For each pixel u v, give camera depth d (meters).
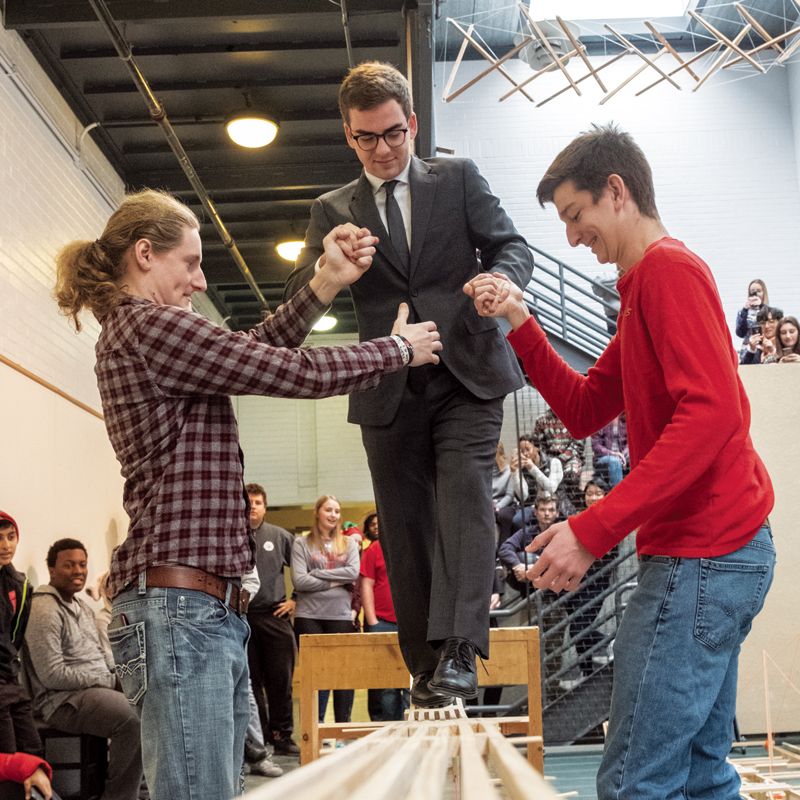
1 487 5.09
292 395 1.62
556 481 6.39
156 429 1.59
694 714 1.46
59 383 6.23
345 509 12.03
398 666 2.43
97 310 1.69
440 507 2.02
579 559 1.44
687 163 10.43
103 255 1.70
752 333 7.91
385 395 2.08
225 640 1.58
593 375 1.93
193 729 1.51
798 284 10.20
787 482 5.73
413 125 2.15
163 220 1.70
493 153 10.56
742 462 1.54
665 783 1.46
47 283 6.10
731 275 10.26
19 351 5.56
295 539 6.46
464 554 1.97
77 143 6.91
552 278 10.28
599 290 9.03
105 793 4.47
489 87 10.68
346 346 1.69
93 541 6.68
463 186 2.14
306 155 7.98
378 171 2.11
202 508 1.58
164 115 6.63
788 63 10.41
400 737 0.98
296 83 6.97
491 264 2.18
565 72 6.36
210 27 6.32
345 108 2.07
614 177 1.69
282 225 9.15
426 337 1.78
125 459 1.63
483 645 1.93
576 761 5.51
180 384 1.59
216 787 1.51
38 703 4.52
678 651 1.47
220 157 7.93
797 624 5.60
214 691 1.54
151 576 1.55
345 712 5.88
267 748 5.79
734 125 10.46
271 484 11.82
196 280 1.75
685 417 1.45
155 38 6.41
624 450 6.46
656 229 1.71
